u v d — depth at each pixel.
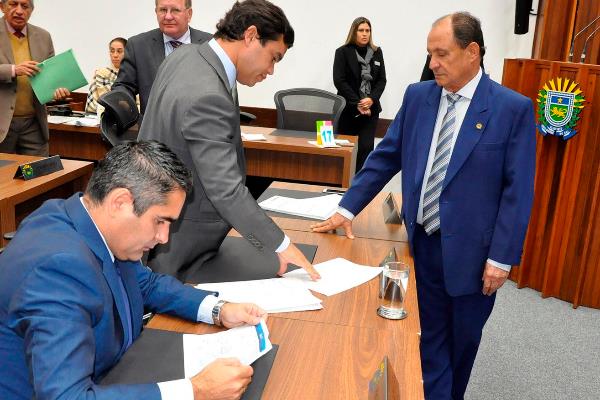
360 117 5.16
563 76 3.05
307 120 4.21
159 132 1.62
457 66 1.75
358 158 5.19
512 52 5.49
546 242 3.37
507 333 2.95
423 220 1.95
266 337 1.27
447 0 5.50
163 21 3.20
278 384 1.13
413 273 1.73
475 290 1.93
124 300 1.23
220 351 1.23
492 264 1.85
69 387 0.92
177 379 1.12
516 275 3.54
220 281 1.59
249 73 1.66
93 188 1.07
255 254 1.80
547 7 3.55
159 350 1.23
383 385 0.95
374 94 5.12
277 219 2.17
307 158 3.81
